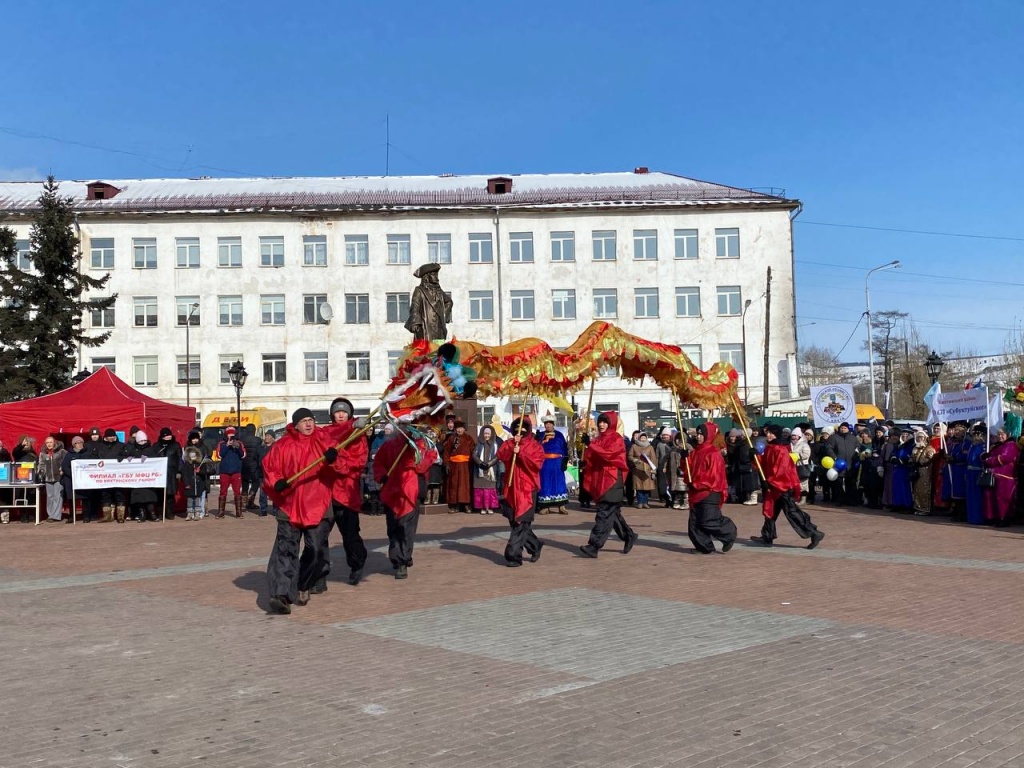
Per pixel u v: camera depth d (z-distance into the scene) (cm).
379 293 5050
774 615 904
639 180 5534
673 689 644
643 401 5028
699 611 929
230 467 2192
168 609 967
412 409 1147
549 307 5066
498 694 636
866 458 2186
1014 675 676
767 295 4712
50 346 3559
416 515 1173
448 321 2581
